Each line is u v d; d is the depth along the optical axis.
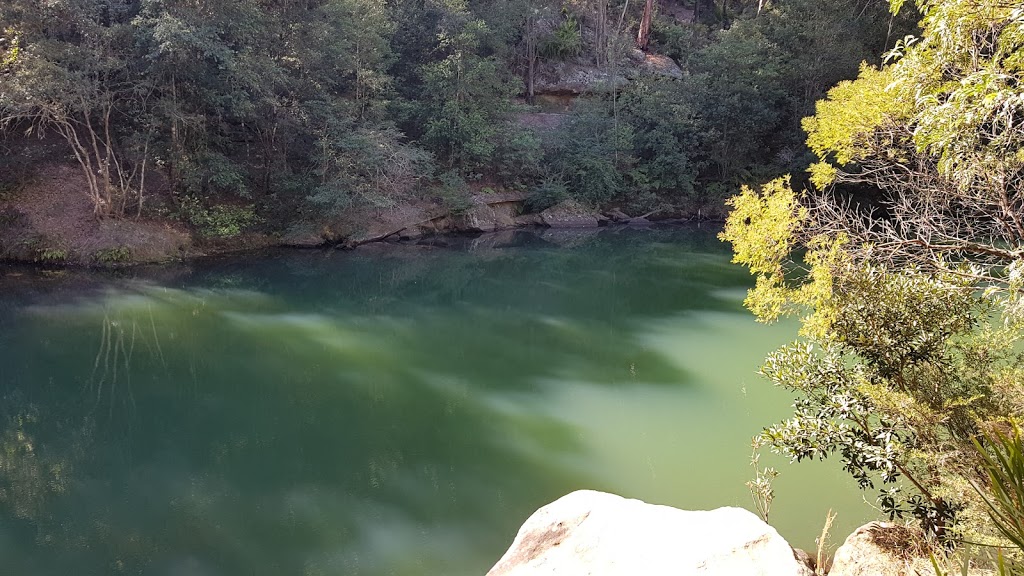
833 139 5.93
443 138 25.95
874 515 6.34
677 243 26.03
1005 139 4.43
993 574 3.31
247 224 20.95
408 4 26.97
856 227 5.74
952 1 3.97
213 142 20.77
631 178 30.70
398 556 5.98
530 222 28.83
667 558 3.93
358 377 10.94
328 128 20.89
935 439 3.91
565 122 30.73
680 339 13.34
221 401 9.81
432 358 12.02
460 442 8.47
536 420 9.16
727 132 29.44
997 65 4.05
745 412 9.39
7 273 16.17
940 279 4.55
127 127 19.11
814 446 4.46
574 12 38.53
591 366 11.59
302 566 5.80
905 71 4.54
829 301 4.77
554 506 4.85
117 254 17.31
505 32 30.69
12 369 10.77
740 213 5.51
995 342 4.32
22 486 7.23
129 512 6.73
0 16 14.88
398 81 25.89
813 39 27.75
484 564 5.88
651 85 31.64
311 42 20.97
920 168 5.85
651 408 9.57
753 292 5.55
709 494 7.04
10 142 18.91
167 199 19.80
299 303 15.84
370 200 20.94
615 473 7.58
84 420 9.08
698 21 43.03
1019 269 4.25
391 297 17.09
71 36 17.06
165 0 16.20
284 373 11.06
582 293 18.05
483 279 19.67
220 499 7.04
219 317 14.23
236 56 17.78
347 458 8.03
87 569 5.68
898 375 4.35
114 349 11.90
